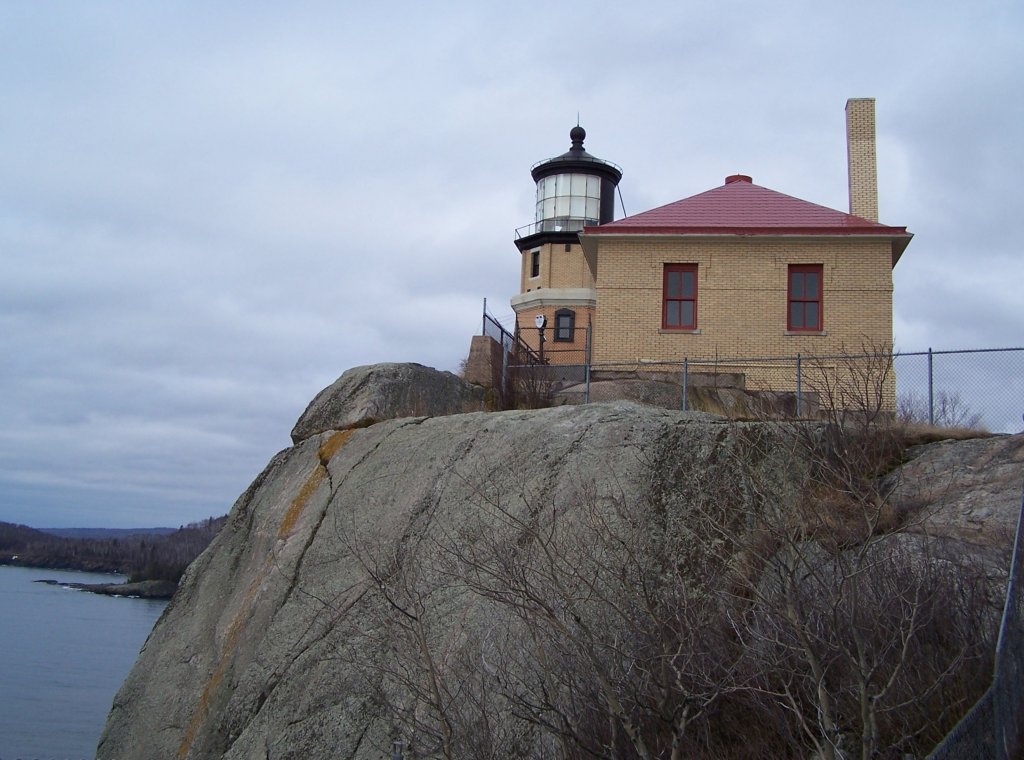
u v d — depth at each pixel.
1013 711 6.39
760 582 7.84
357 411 15.22
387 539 11.91
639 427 11.27
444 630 9.89
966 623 6.90
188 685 12.95
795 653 6.85
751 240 23.14
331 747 9.95
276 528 13.91
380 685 9.61
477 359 19.81
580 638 7.11
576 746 7.08
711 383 21.67
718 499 9.35
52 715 35.47
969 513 9.80
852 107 25.95
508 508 10.96
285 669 11.37
